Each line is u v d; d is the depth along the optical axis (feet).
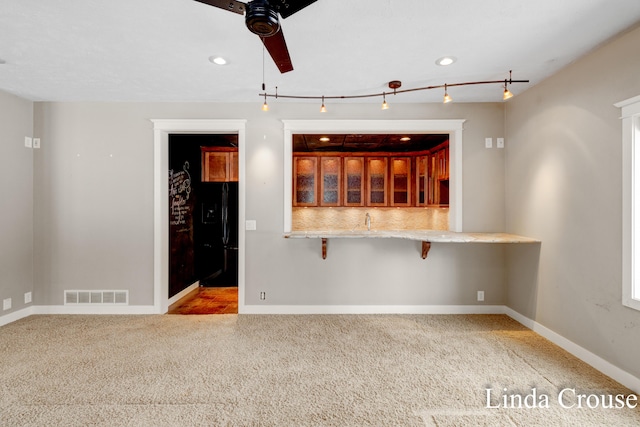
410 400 6.75
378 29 6.98
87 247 12.01
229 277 16.90
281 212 12.11
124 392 7.00
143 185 12.01
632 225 7.01
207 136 15.58
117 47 7.75
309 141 16.19
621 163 7.25
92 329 10.52
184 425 5.98
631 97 6.95
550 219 9.54
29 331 10.30
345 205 18.79
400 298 12.23
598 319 7.93
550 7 6.20
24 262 11.60
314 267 12.19
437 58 8.36
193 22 6.67
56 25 6.79
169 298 13.47
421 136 15.14
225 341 9.62
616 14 6.41
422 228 19.34
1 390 7.04
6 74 9.37
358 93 10.95
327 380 7.49
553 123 9.37
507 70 9.09
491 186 11.98
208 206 16.84
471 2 6.06
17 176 11.31
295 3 4.81
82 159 11.94
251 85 10.23
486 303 12.17
